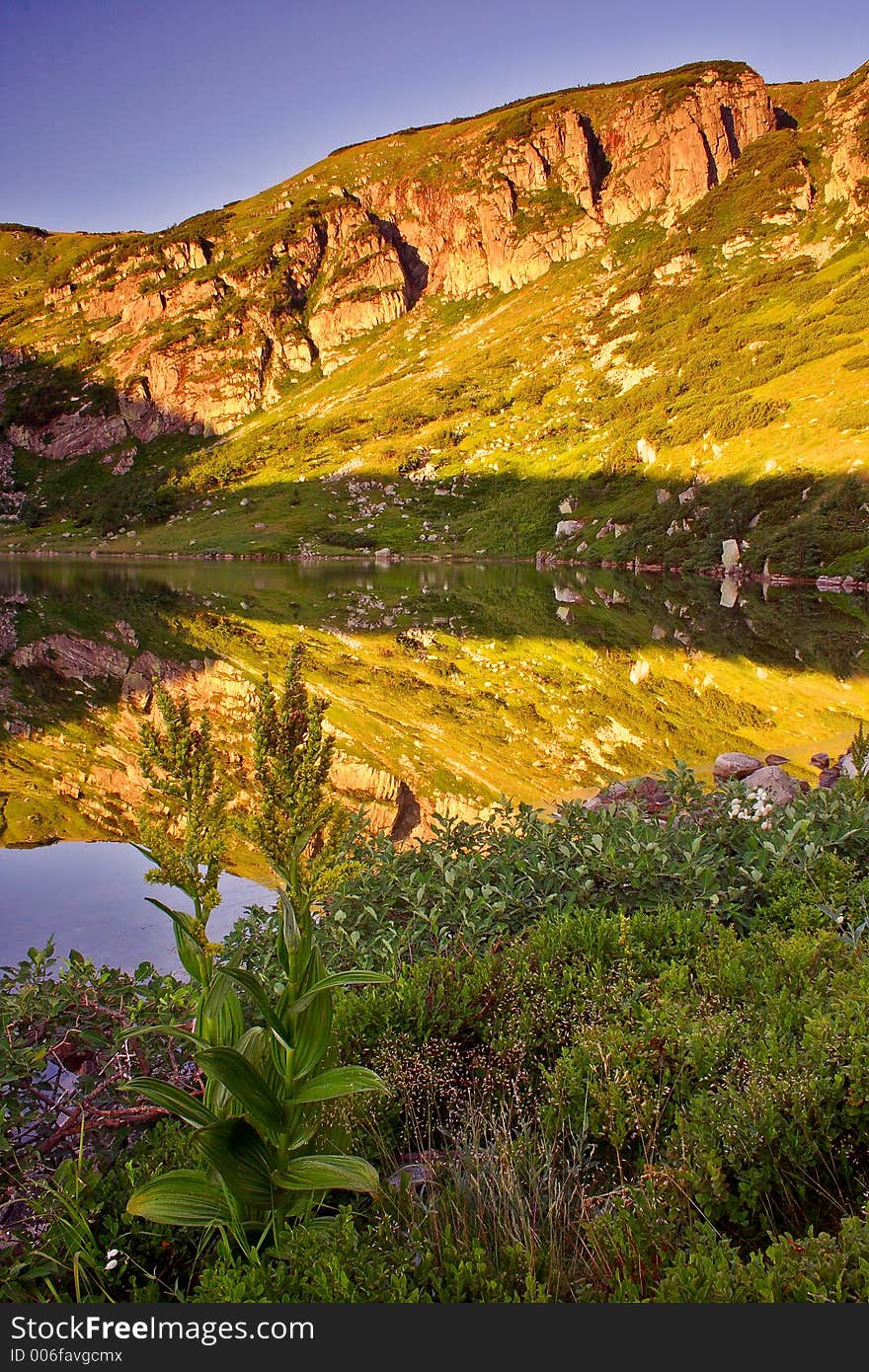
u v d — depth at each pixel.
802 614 54.81
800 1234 3.78
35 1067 4.51
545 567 116.38
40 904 8.38
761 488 101.44
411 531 146.88
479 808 13.51
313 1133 3.26
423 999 5.25
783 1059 4.27
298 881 3.24
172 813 3.40
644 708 23.95
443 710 23.25
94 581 86.25
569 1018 5.21
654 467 129.00
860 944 5.98
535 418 175.38
